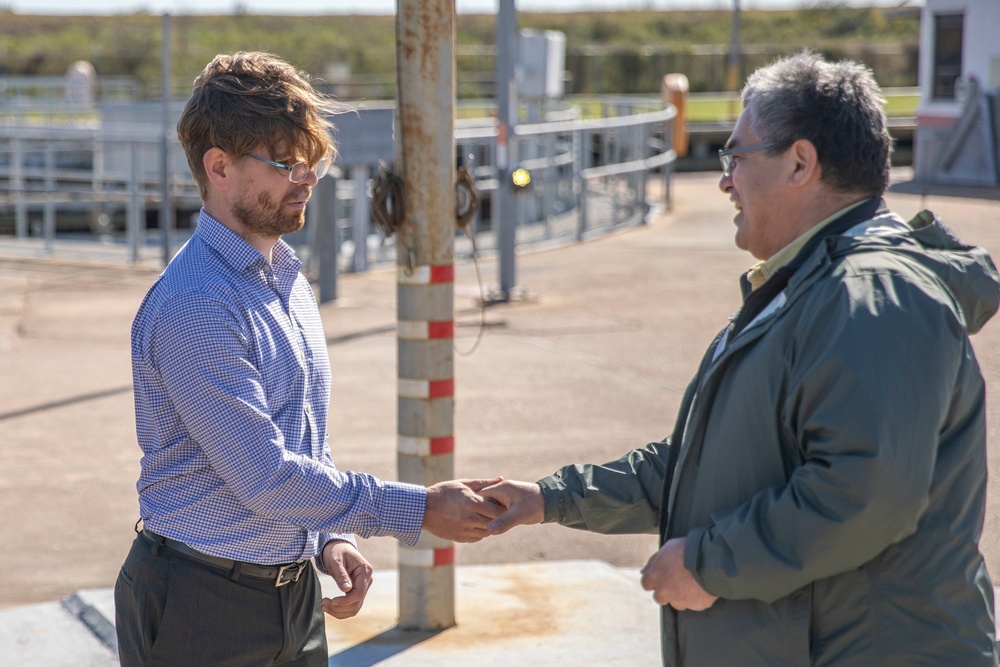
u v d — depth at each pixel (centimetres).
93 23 6019
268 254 244
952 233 209
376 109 1168
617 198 1833
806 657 197
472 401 771
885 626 192
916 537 191
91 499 596
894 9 2155
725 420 203
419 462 405
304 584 253
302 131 234
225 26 5975
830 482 181
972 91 1906
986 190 1836
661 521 226
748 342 201
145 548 239
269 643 243
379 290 1192
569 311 1071
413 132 390
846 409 181
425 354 402
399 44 388
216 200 236
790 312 196
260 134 230
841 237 199
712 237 1555
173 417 232
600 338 959
